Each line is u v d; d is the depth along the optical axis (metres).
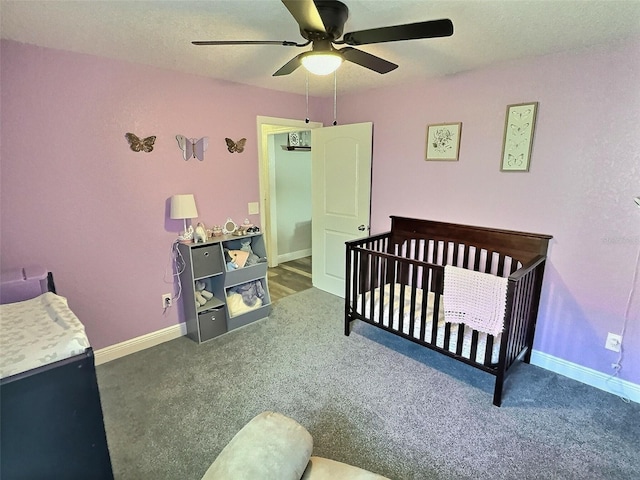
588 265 2.23
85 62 2.24
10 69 1.99
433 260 3.06
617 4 1.52
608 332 2.21
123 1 1.52
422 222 3.07
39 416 1.16
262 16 1.70
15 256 2.14
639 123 1.95
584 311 2.29
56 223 2.26
